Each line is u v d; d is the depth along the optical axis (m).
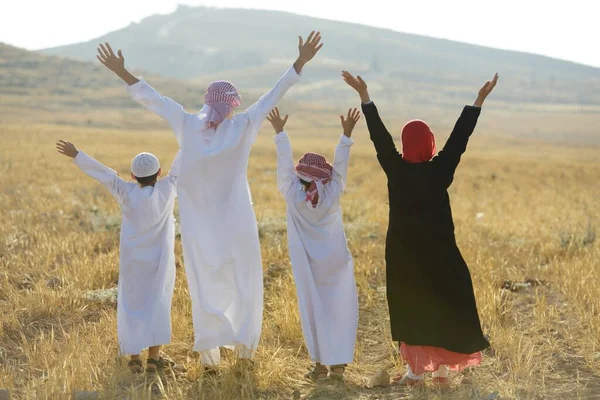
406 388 5.75
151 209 6.16
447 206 5.85
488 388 5.63
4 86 108.62
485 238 12.39
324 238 6.14
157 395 5.52
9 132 49.53
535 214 17.73
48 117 84.12
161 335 6.01
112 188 6.19
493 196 23.48
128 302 6.11
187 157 5.94
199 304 5.90
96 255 10.05
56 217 13.56
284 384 5.81
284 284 8.24
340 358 5.91
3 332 6.74
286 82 6.12
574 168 40.53
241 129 6.00
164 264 6.21
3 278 8.48
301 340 6.83
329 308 6.08
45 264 9.20
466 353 5.70
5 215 13.46
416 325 5.77
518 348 6.29
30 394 5.32
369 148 55.22
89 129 68.06
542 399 5.44
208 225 5.98
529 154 64.44
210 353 5.96
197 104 110.50
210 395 5.37
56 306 7.46
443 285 5.74
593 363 6.16
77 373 5.66
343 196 20.34
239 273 6.00
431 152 5.87
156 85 120.44
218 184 5.99
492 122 153.25
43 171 24.91
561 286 8.63
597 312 7.34
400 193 5.80
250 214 6.08
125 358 6.14
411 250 5.80
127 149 41.91
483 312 7.37
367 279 9.02
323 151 47.91
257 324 6.04
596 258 9.59
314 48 6.16
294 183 6.17
